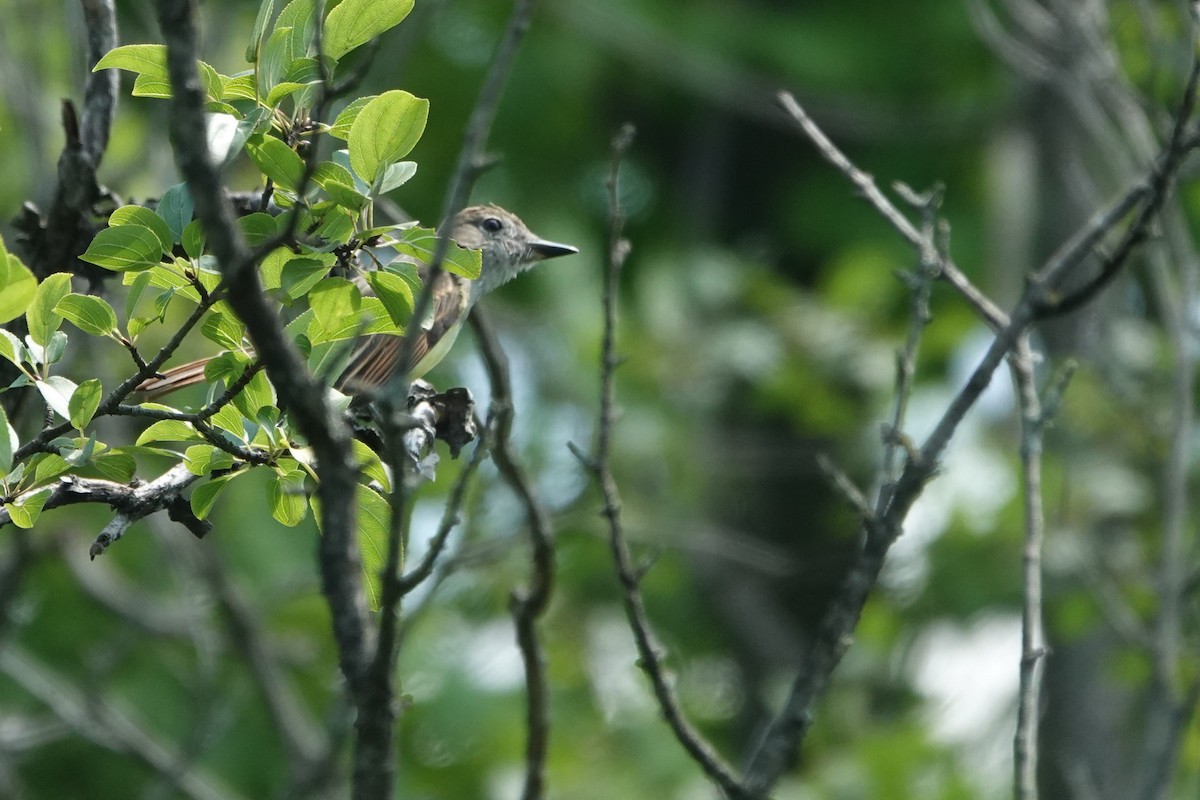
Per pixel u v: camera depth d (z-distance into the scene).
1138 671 11.12
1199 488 12.21
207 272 5.06
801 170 21.72
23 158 12.87
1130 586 11.70
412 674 13.59
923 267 6.89
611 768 14.34
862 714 15.42
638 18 18.39
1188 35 10.15
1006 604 14.37
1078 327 12.71
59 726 11.43
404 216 6.99
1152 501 12.15
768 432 20.03
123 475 5.34
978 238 18.81
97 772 13.59
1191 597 11.41
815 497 20.91
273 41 5.05
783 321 16.44
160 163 11.55
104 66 5.04
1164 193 6.47
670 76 19.62
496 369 8.38
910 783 14.20
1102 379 12.60
